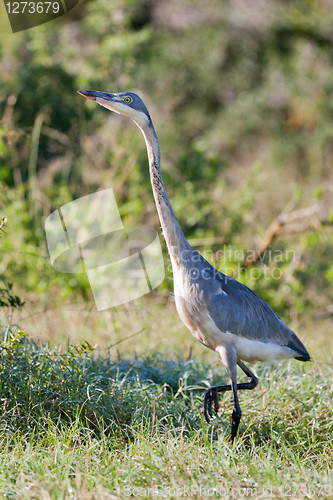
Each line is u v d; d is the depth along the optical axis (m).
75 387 8.30
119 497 6.21
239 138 24.06
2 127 14.23
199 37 23.69
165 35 23.17
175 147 22.42
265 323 8.70
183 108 23.84
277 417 8.60
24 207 13.95
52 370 8.42
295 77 24.09
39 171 16.36
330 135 23.36
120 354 10.66
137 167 15.98
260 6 23.94
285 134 23.94
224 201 17.12
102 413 8.13
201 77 23.64
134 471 6.79
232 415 8.13
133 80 19.97
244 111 23.83
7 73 17.52
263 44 24.62
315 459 7.67
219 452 7.33
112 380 8.67
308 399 9.04
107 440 7.55
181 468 6.87
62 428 7.54
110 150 16.33
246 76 24.56
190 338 12.14
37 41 17.56
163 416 8.37
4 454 6.89
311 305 14.90
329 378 9.76
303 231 16.17
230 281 8.77
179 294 8.50
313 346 11.84
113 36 18.72
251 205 16.48
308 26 24.25
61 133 16.88
